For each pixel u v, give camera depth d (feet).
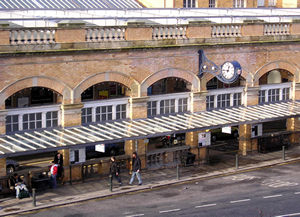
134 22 106.42
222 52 117.91
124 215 86.43
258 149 126.62
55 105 100.01
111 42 103.09
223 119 114.62
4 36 92.73
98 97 122.31
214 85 135.85
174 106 114.83
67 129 100.48
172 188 101.09
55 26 100.01
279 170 113.39
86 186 101.04
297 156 124.06
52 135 96.37
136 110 108.27
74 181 102.47
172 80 128.47
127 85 106.73
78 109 101.30
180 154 115.55
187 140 117.08
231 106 123.03
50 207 90.07
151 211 88.28
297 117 125.59
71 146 93.25
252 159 121.29
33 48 94.94
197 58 114.52
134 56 106.42
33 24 105.50
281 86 130.11
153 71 109.19
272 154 125.70
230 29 118.83
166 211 88.22
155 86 126.93
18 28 93.66
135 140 109.09
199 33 114.11
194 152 116.47
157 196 96.27
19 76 94.58
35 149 89.76
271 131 152.97
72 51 98.73
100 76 103.04
